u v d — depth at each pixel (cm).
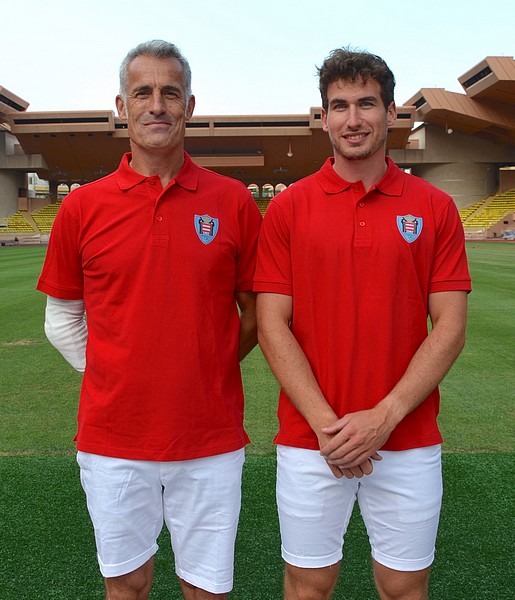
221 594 181
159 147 170
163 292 171
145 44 174
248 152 4409
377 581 179
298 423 173
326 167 177
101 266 173
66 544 237
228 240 180
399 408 162
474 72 3544
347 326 169
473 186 4512
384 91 168
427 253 173
